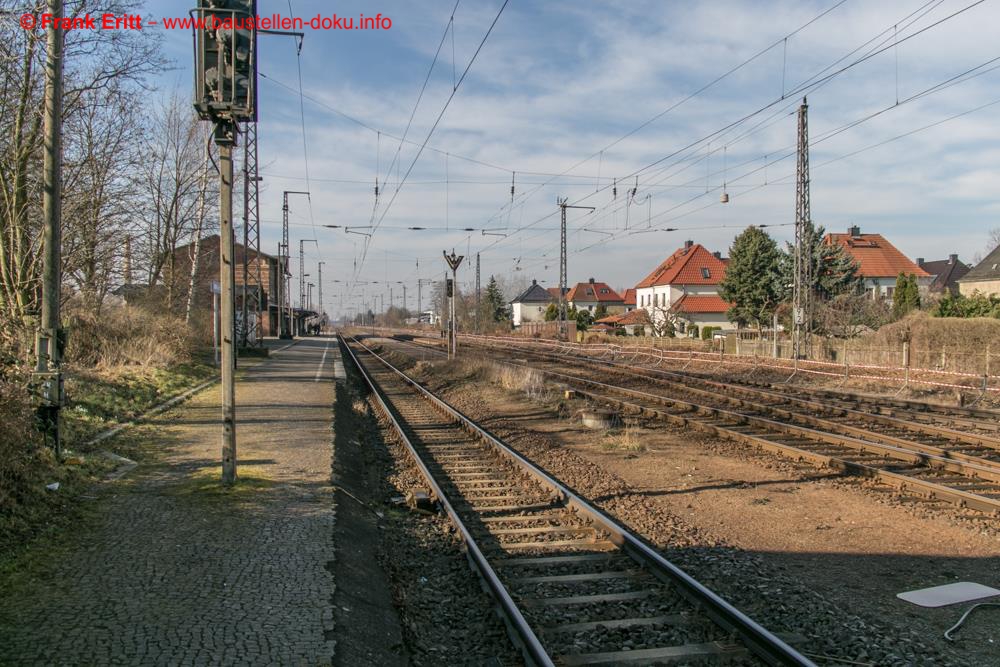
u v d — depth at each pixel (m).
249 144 34.41
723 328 69.00
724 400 20.22
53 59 8.94
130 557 6.05
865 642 5.09
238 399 17.34
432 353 44.44
